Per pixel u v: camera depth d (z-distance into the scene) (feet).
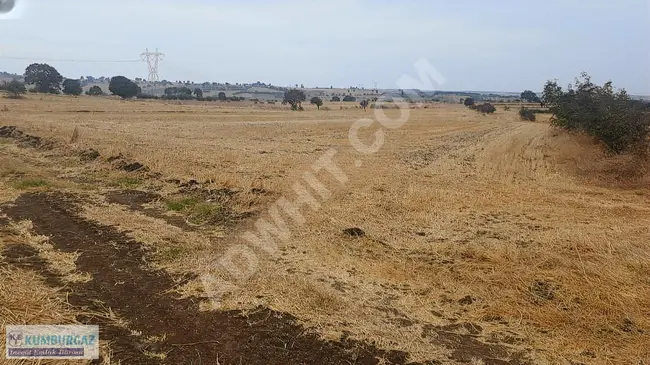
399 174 44.75
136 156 44.21
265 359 13.34
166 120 105.91
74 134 55.36
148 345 13.76
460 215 29.60
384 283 18.65
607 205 33.40
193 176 37.42
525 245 23.70
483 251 22.04
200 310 16.03
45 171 39.17
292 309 16.15
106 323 14.85
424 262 21.02
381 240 23.94
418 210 30.48
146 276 18.60
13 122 76.69
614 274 19.36
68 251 20.77
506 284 18.54
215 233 24.40
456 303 17.13
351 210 29.73
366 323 15.47
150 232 23.77
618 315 16.20
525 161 56.18
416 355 13.74
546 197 35.68
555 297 17.49
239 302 16.58
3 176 35.45
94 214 26.50
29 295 16.05
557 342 14.62
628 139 49.70
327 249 22.22
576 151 57.16
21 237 22.13
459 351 14.07
